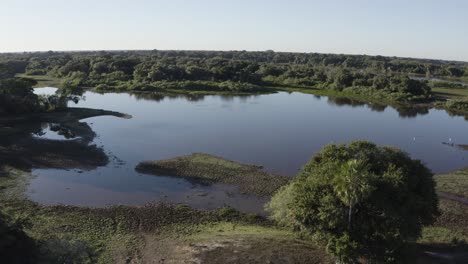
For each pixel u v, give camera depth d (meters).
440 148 87.06
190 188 58.81
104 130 94.31
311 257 36.62
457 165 74.88
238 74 190.50
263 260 35.84
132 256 37.81
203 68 193.75
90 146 79.50
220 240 40.69
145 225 45.75
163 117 111.50
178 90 165.12
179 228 45.00
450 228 47.69
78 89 127.38
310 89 183.00
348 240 32.50
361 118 118.62
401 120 117.56
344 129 102.69
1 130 87.69
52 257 32.12
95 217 47.47
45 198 53.94
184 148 80.38
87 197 54.84
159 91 162.88
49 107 110.44
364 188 31.52
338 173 34.00
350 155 39.84
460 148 87.31
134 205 52.53
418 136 97.44
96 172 64.81
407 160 39.56
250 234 42.56
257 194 57.12
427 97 157.50
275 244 39.41
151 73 179.62
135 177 62.84
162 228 45.03
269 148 82.25
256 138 90.12
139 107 127.62
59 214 48.12
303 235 40.19
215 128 98.88
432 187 39.53
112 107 126.69
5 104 99.50
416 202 35.94
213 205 53.12
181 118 110.50
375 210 33.34
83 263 33.31
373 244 33.28
